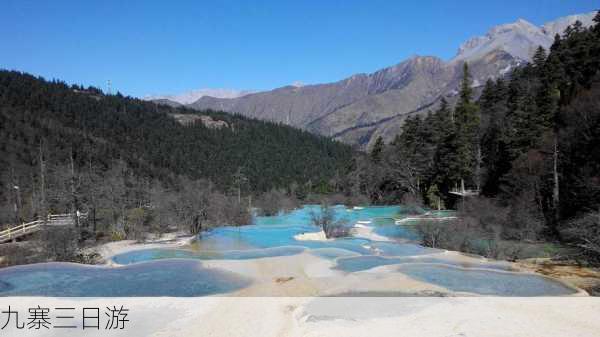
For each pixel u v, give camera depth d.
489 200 43.62
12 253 30.02
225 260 27.38
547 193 39.28
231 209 51.09
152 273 24.08
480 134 62.97
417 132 83.69
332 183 98.25
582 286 21.19
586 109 37.25
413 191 72.06
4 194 55.31
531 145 46.09
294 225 48.88
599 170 33.62
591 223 26.66
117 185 45.41
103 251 32.03
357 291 20.17
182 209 43.28
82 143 92.75
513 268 24.86
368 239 38.78
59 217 41.94
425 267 24.94
